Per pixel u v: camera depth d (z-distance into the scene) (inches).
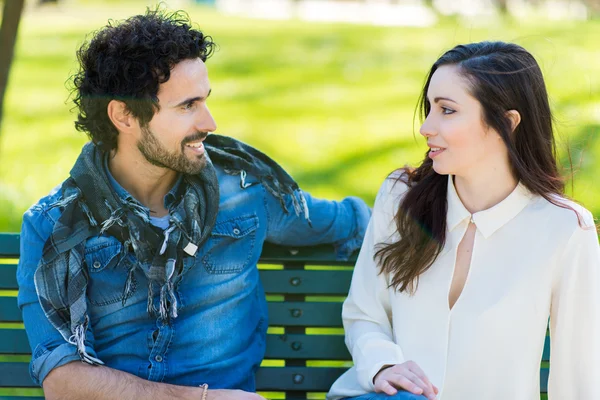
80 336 83.5
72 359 83.6
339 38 445.1
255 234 93.0
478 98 83.3
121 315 87.6
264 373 96.6
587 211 86.6
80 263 85.7
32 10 595.2
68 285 85.0
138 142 87.4
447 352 86.8
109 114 86.8
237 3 688.4
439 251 87.4
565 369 86.0
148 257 87.0
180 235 87.9
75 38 446.0
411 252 87.8
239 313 91.4
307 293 98.0
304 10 641.6
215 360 89.6
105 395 82.8
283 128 273.6
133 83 84.7
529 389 86.3
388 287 90.7
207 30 474.3
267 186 94.7
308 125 277.4
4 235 95.2
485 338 85.6
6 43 135.0
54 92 320.5
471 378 86.4
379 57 389.1
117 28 86.7
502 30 427.2
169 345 88.1
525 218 86.7
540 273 85.0
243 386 91.2
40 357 83.8
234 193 93.0
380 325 91.7
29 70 359.3
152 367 87.4
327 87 332.8
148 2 692.1
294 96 318.0
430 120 85.3
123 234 87.0
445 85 84.0
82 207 87.0
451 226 88.0
